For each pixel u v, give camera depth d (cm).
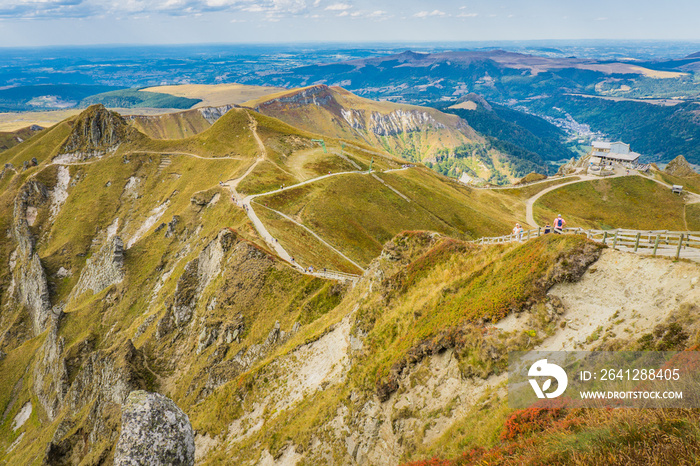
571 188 18975
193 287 8544
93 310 11156
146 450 1983
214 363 6769
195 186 16400
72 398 8650
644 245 2730
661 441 1299
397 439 2628
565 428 1620
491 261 3319
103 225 17512
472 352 2502
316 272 7581
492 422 2014
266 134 19525
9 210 19462
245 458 4034
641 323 2064
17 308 16562
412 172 18000
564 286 2534
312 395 4100
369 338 3731
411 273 4059
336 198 13575
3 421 11150
